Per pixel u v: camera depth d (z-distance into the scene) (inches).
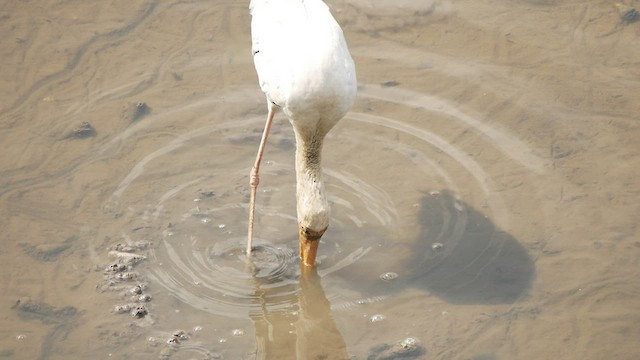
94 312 402.3
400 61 566.9
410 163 492.4
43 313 401.1
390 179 483.2
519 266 431.8
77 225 450.0
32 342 386.0
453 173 485.4
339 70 381.4
